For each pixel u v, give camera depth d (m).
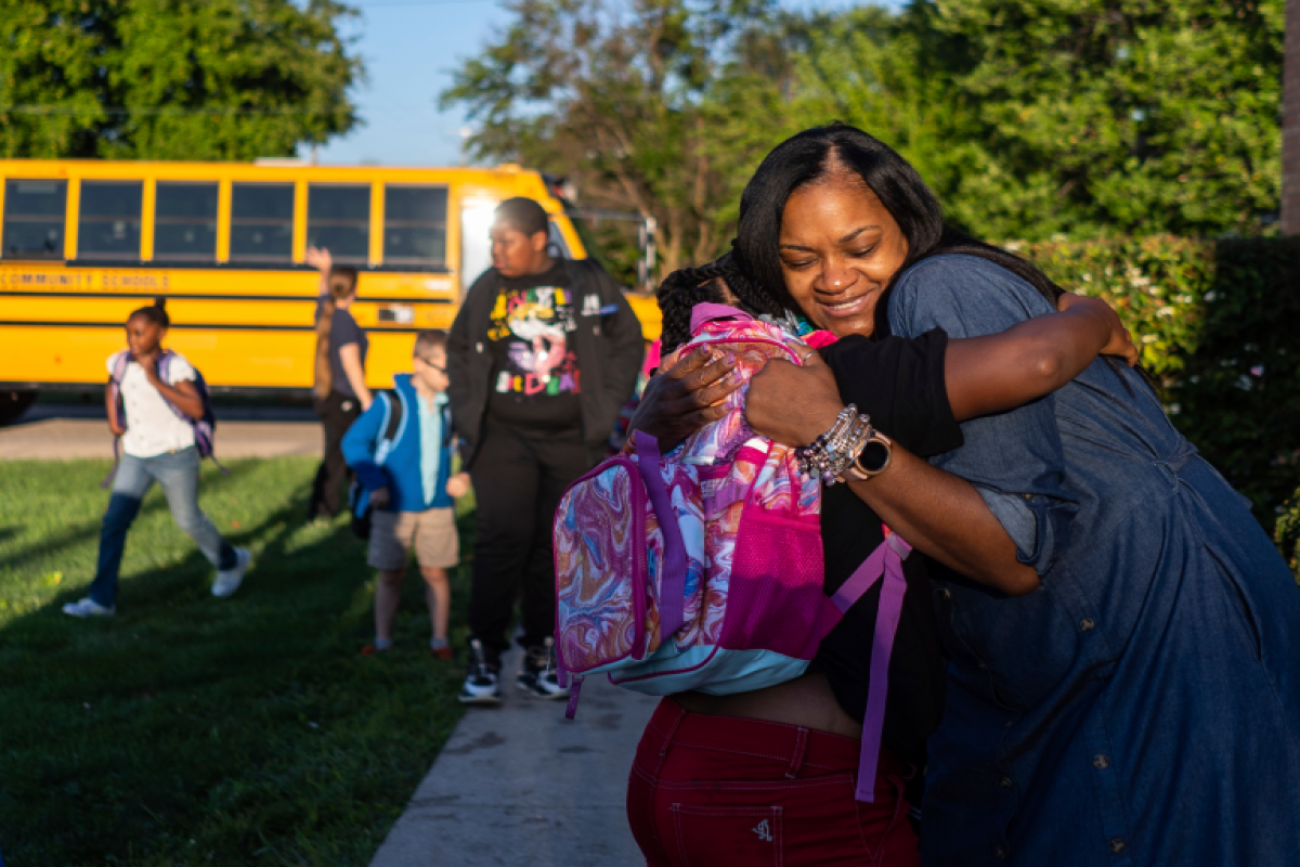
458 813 3.71
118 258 14.49
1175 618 1.52
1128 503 1.54
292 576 7.04
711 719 1.55
